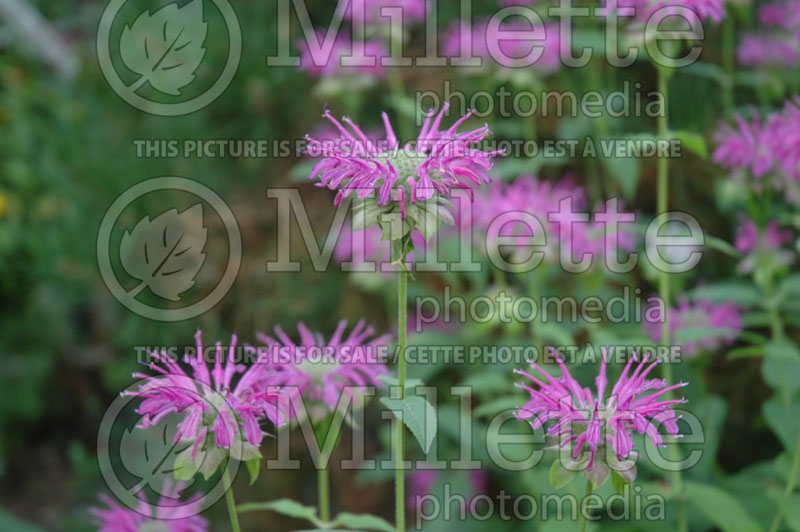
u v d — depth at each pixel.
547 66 1.08
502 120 1.29
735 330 0.97
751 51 1.07
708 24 1.27
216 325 1.42
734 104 1.29
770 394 1.18
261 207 1.50
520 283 1.11
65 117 1.69
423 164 0.77
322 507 0.82
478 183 0.78
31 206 1.62
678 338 0.91
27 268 1.58
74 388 1.65
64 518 1.40
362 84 1.08
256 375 0.78
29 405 1.60
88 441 1.62
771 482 0.97
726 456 1.19
